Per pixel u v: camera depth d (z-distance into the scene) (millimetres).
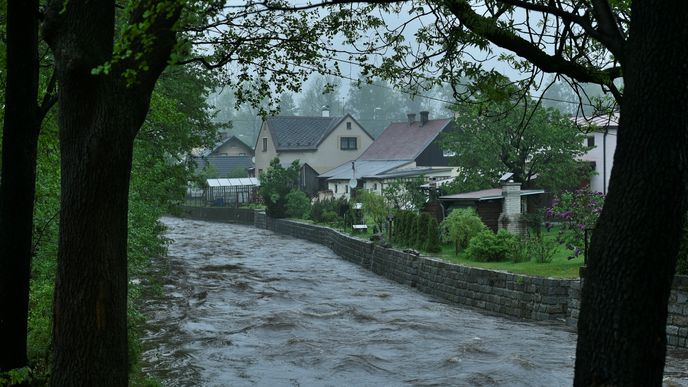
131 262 20000
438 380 15062
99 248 7539
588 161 44188
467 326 21047
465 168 40625
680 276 17344
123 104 7570
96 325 7543
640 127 5863
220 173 96938
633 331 5844
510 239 27703
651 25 5859
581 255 25922
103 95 7520
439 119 68062
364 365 16484
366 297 27578
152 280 29531
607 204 6047
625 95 6016
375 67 10172
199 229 67562
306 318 22641
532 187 40875
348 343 18812
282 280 32656
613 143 44344
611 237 5926
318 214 59062
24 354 8984
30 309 12609
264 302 26125
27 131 8914
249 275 34406
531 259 26703
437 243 31984
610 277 5910
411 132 68562
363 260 38312
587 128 11273
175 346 18562
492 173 39906
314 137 83500
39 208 14242
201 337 19672
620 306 5863
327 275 35031
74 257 7535
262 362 16938
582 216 24547
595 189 45031
